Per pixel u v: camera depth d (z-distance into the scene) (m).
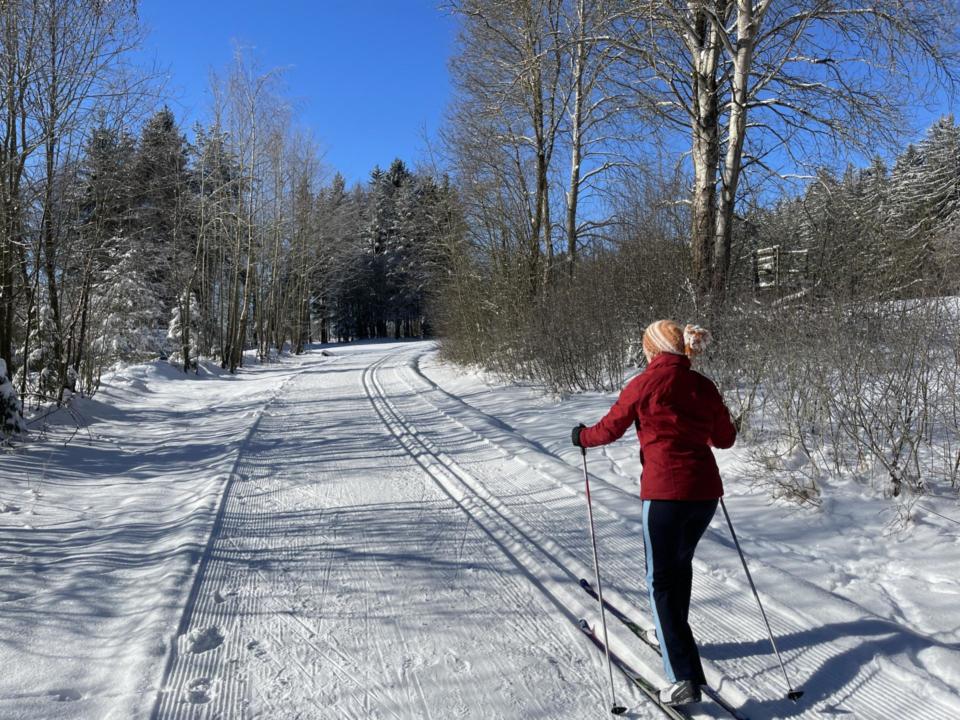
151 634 3.77
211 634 3.82
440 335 24.42
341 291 58.34
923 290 5.66
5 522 5.82
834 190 10.66
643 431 3.36
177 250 21.94
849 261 7.53
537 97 17.55
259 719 3.04
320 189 38.44
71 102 10.44
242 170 26.55
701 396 3.29
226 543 5.37
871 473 5.62
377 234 60.69
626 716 3.04
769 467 5.93
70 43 10.17
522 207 18.98
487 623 3.95
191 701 3.17
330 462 8.29
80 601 4.28
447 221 22.34
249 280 27.69
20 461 7.96
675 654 3.11
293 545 5.32
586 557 4.87
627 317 12.12
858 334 5.73
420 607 4.18
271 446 9.39
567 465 7.48
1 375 9.07
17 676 3.39
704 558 4.67
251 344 46.25
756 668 3.36
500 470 7.53
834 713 2.97
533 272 17.67
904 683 3.12
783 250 9.43
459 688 3.28
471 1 13.94
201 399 15.84
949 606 3.83
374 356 32.25
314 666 3.50
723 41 10.24
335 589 4.46
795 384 6.15
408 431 10.26
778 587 4.16
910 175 16.09
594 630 3.81
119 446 9.65
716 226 11.15
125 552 5.18
